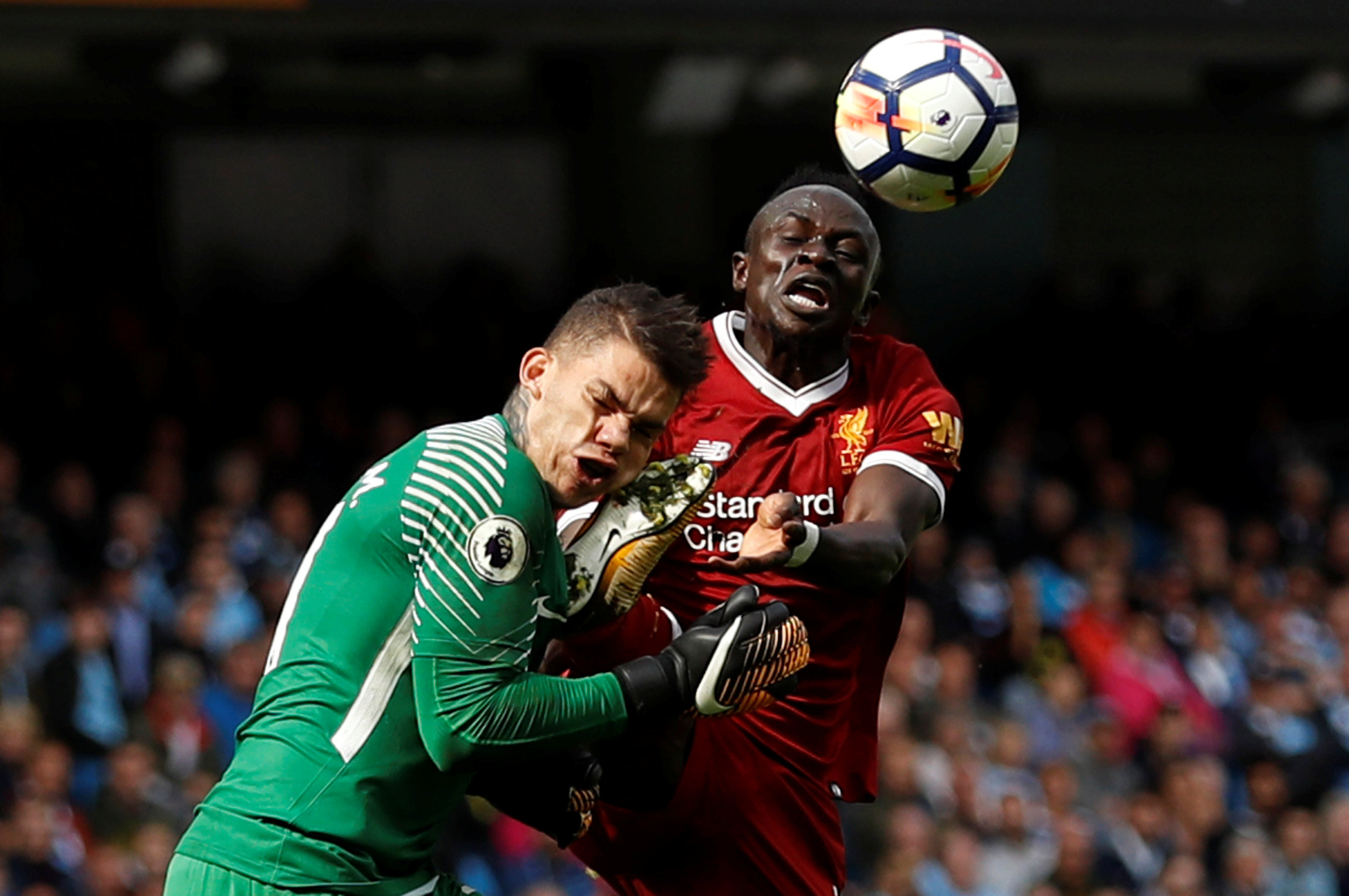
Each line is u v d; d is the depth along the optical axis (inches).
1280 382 2130.9
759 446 592.7
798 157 2003.0
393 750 469.1
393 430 1694.1
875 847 1379.2
